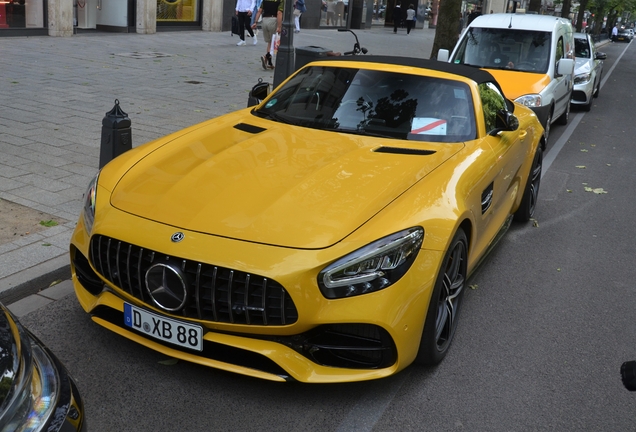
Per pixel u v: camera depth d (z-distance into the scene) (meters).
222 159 3.67
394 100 4.47
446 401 3.26
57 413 2.00
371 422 3.05
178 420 2.99
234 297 2.92
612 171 8.72
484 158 4.09
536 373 3.60
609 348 3.95
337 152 3.84
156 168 3.64
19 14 16.19
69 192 5.77
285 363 2.95
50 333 3.68
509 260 5.29
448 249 3.26
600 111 14.24
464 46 10.05
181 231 3.03
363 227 3.04
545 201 7.08
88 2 18.83
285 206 3.15
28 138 7.45
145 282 3.03
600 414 3.25
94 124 8.37
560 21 10.81
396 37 29.53
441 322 3.45
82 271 3.47
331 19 30.06
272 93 4.98
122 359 3.45
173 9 20.95
